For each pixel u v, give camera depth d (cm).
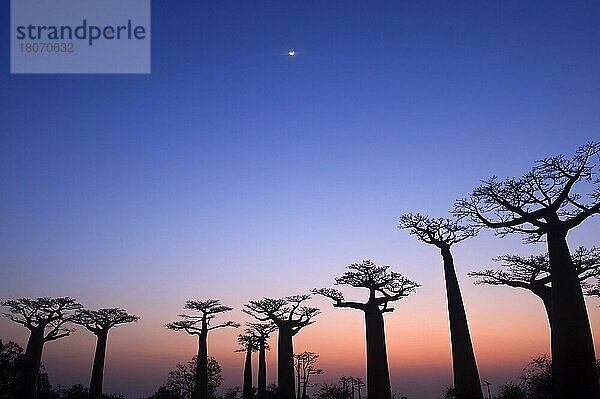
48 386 4088
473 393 2069
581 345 1534
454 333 2192
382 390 2559
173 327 3819
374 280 2775
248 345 4103
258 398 3956
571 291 1596
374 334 2686
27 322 3344
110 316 3766
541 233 1758
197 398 3641
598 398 1484
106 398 3822
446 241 2366
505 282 2331
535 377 2661
